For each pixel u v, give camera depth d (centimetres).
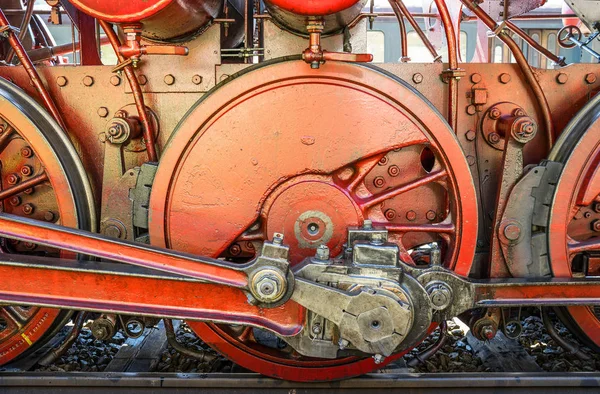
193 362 258
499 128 234
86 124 238
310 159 210
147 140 220
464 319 244
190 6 198
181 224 214
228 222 214
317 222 212
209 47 225
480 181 240
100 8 183
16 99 223
